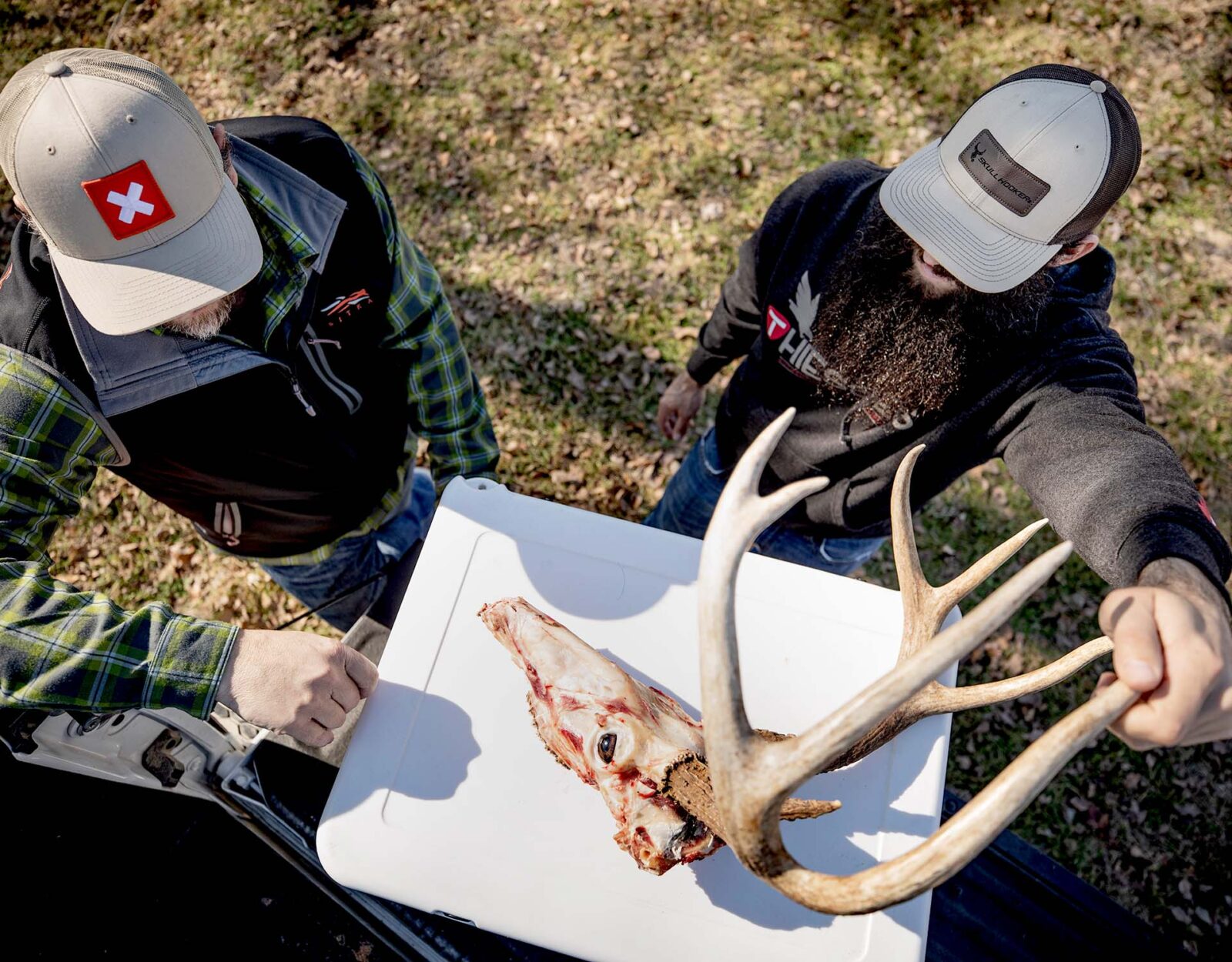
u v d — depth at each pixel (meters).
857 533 2.03
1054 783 3.13
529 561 1.47
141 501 3.51
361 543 2.24
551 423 3.76
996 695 1.26
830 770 1.31
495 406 3.79
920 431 1.72
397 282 1.76
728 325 2.14
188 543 3.46
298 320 1.57
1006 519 3.63
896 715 1.32
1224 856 3.04
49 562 1.42
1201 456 3.79
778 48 4.70
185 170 1.29
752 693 1.40
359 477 1.98
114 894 2.08
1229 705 0.99
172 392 1.47
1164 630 0.99
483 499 1.52
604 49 4.67
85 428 1.41
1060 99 1.42
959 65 4.70
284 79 4.60
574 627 1.43
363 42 4.68
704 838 1.23
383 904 1.51
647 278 4.10
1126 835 3.06
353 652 1.37
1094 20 4.82
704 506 2.42
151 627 1.31
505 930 1.25
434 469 2.24
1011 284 1.48
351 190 1.64
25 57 4.71
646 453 3.72
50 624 1.26
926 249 1.51
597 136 4.43
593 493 3.63
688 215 4.26
